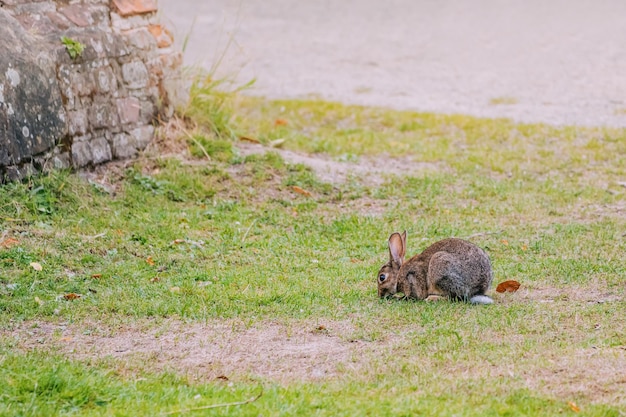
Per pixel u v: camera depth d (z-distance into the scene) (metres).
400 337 9.80
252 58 25.78
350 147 18.80
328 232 14.27
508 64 25.27
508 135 19.55
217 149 16.80
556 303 10.85
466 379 8.44
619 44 26.62
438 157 18.31
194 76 18.33
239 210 14.89
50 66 14.35
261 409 7.77
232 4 32.31
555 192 16.19
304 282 11.84
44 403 7.95
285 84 23.44
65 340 9.72
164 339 9.82
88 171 15.12
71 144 14.77
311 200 15.61
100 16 15.74
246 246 13.40
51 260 12.06
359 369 8.86
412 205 15.52
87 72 15.12
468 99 22.28
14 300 10.74
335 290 11.53
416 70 24.95
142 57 16.38
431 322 10.21
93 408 7.95
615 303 10.77
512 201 15.73
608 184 16.70
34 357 9.07
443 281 11.00
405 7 32.69
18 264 11.80
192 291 11.30
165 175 15.59
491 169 17.64
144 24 16.67
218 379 8.68
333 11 32.12
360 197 15.94
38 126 14.06
